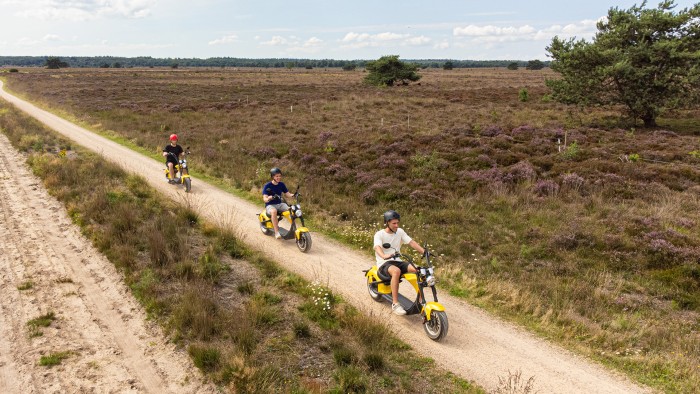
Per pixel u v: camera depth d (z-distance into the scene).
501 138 21.88
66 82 77.38
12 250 9.37
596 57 26.86
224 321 6.41
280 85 70.81
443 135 23.12
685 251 9.22
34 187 14.38
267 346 6.04
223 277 8.26
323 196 14.16
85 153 20.33
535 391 5.23
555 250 9.83
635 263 9.18
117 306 7.16
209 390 5.18
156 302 7.02
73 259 8.95
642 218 11.31
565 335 6.43
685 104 25.80
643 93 26.34
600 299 7.63
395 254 6.93
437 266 9.01
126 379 5.39
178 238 9.55
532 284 8.10
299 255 9.50
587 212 12.31
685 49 25.41
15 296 7.45
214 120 32.81
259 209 12.94
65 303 7.24
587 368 5.71
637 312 7.27
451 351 6.06
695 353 6.00
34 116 34.50
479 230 11.12
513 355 5.98
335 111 36.94
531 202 13.19
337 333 6.41
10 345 6.08
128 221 10.45
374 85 66.94
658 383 5.39
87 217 11.05
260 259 9.10
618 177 14.88
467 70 151.88
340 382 5.21
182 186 15.17
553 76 95.38
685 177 15.26
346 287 7.98
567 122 28.12
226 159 19.56
